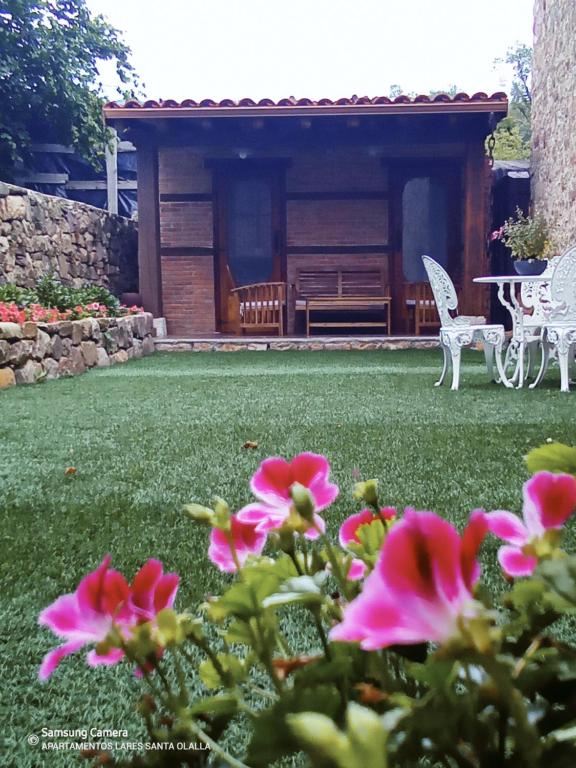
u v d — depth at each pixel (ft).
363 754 0.95
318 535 2.02
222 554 2.10
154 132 31.27
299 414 13.69
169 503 7.75
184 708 1.68
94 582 1.62
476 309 30.76
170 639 1.60
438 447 10.34
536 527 1.78
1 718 3.69
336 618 1.84
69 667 4.23
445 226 34.99
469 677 1.42
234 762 1.55
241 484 8.48
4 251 26.00
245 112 29.73
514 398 15.80
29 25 41.14
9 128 39.78
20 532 6.82
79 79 43.16
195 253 35.32
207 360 26.43
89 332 23.95
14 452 10.57
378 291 35.24
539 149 32.83
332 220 35.24
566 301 16.94
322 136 31.83
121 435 11.85
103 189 41.34
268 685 3.64
